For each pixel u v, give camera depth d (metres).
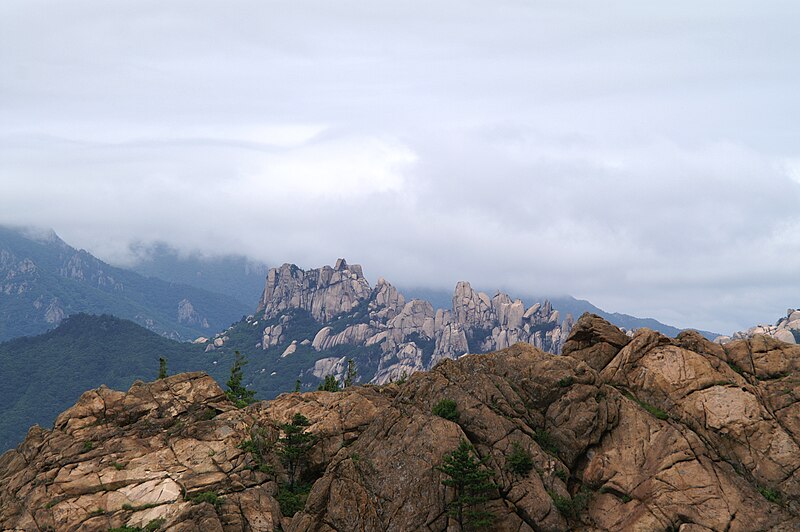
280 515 88.44
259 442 98.50
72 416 104.06
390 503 84.44
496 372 99.44
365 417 102.56
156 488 91.69
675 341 100.69
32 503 90.88
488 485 83.12
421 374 101.75
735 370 97.06
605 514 83.62
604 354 104.75
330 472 88.44
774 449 87.25
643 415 91.31
